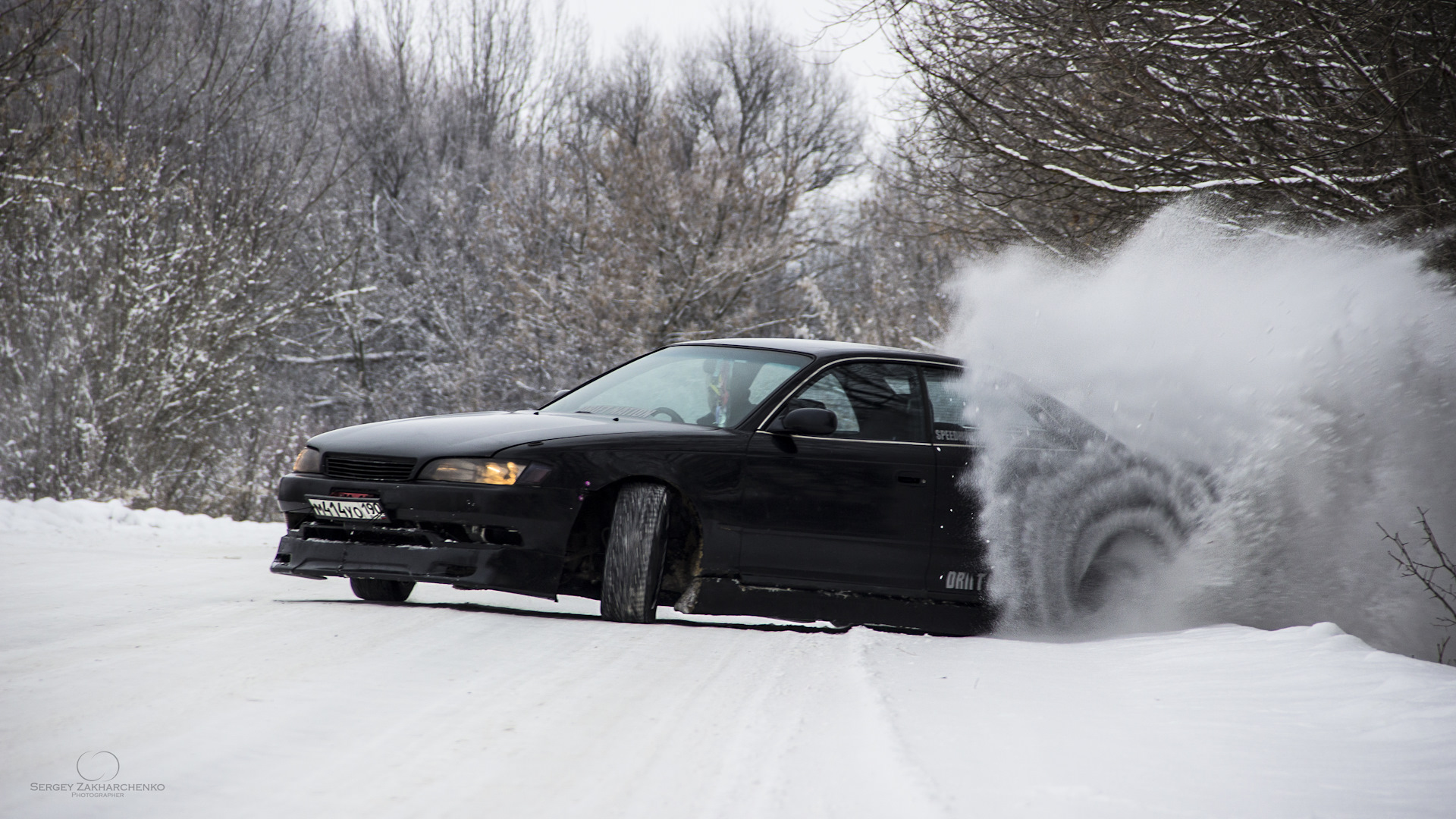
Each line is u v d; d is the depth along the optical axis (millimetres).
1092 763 6387
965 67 22406
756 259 55812
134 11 48656
